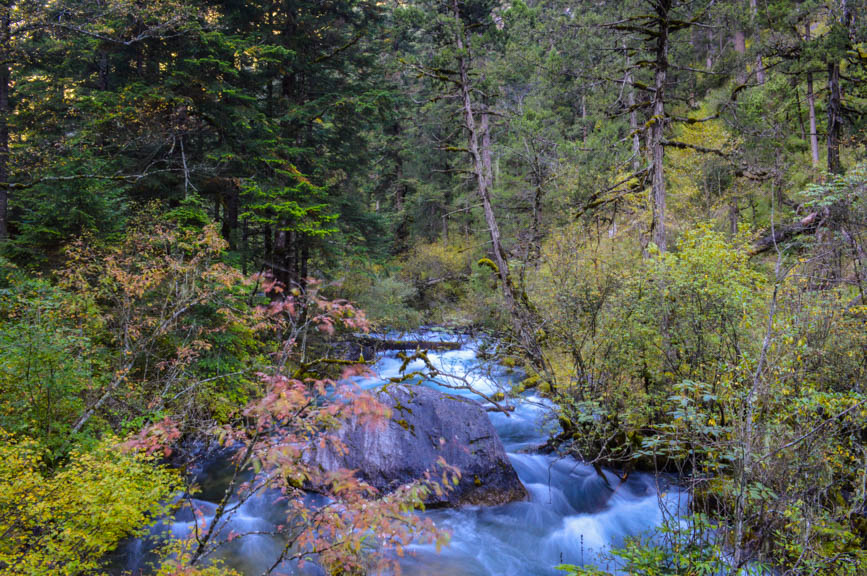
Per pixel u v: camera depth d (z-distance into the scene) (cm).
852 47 1309
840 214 625
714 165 1458
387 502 373
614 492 791
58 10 1161
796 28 1397
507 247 1903
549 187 1541
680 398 489
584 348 890
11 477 446
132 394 761
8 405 571
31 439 514
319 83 1795
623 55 1287
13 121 1466
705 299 696
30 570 395
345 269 1923
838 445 463
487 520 735
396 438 782
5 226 1352
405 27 1399
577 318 875
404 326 1967
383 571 510
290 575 579
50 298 702
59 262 1029
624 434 822
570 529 709
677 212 1465
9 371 581
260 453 388
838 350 546
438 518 738
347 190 2050
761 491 427
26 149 1270
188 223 1130
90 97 1273
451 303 2544
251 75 1645
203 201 1688
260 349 1240
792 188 1469
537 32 1384
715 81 1706
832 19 1313
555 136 1981
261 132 1512
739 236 794
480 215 2898
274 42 1580
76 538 446
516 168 2447
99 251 953
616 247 1066
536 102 2402
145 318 879
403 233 3384
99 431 680
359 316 473
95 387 709
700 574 403
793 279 578
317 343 1416
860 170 594
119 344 884
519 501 784
